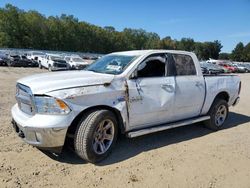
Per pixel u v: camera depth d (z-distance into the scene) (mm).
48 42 109812
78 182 3881
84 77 4574
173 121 5730
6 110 7516
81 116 4363
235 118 8117
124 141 5523
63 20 119250
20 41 101125
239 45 132875
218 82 6520
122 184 3898
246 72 47562
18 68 31047
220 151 5309
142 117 5004
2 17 97875
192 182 4070
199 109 6148
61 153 4746
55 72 5207
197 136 6137
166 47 140375
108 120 4523
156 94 5129
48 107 4078
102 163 4484
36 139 4094
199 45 137875
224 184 4078
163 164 4586
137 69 4945
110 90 4527
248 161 4914
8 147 4848
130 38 139625
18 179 3857
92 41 123875
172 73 5531
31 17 106562
